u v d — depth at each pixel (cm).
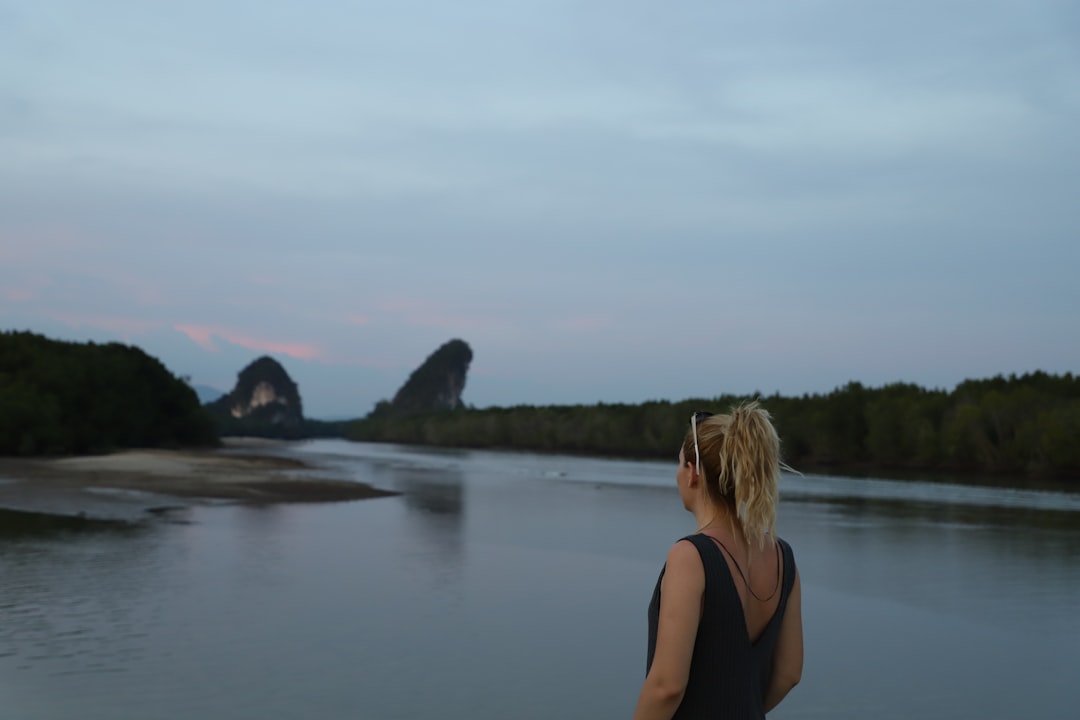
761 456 212
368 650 1056
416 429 19375
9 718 796
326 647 1064
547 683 938
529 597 1405
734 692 204
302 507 2975
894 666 1059
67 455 6656
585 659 1032
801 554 2083
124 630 1124
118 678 921
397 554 1878
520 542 2152
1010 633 1239
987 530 2633
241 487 3584
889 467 7975
